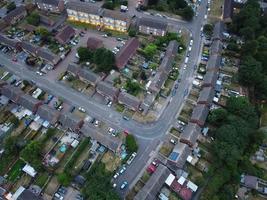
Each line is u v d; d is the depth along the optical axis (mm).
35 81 171000
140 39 191125
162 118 155500
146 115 156125
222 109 150375
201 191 134250
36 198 126188
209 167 139125
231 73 175000
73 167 138625
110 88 158625
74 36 192500
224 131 140250
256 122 149250
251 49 173250
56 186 134125
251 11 191250
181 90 166375
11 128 149375
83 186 132750
